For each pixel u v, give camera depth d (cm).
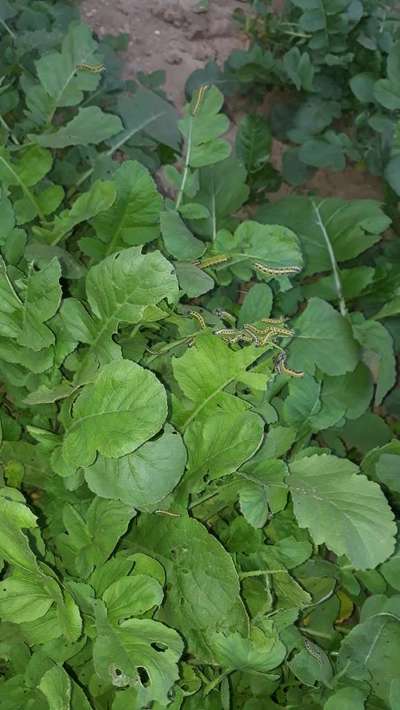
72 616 86
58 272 94
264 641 93
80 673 96
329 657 106
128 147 137
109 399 90
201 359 96
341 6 149
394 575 104
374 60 151
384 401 133
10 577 86
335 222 129
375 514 94
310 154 149
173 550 94
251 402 104
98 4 160
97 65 117
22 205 112
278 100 159
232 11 167
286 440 103
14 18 142
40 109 119
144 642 86
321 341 114
